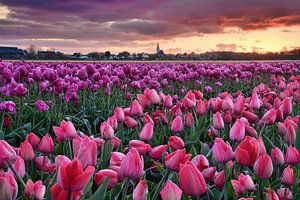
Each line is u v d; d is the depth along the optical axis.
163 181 2.30
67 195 1.57
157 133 4.23
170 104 4.44
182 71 12.14
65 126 2.77
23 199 2.36
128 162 2.02
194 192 1.84
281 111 3.86
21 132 4.96
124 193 2.06
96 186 2.65
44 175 2.84
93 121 6.45
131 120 3.69
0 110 4.93
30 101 7.47
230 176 2.44
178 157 2.17
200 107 4.07
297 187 2.57
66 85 6.22
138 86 7.55
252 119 4.07
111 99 8.06
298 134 3.43
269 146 3.62
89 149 2.03
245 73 13.15
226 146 2.25
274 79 9.19
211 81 12.52
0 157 2.05
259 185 2.20
